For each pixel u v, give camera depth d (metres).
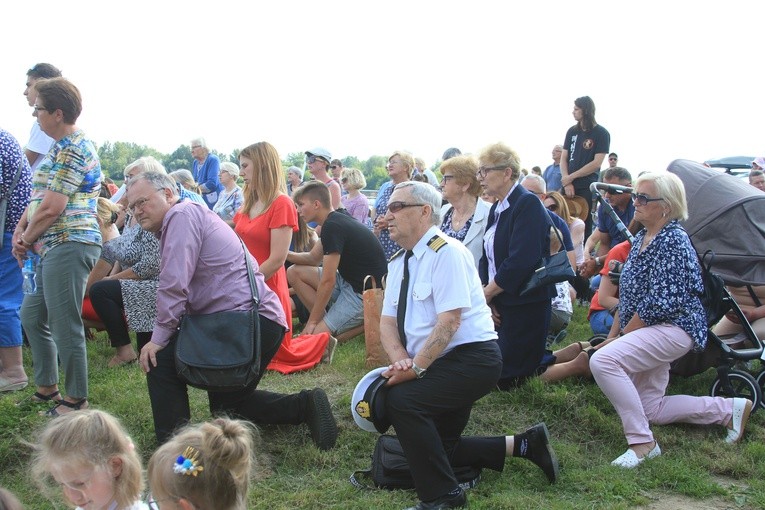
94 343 7.01
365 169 28.39
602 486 4.32
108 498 2.74
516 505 4.04
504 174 5.38
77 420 2.74
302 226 7.83
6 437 4.68
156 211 4.28
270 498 4.15
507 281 5.26
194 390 5.51
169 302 4.21
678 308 4.79
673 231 4.85
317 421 4.66
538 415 5.23
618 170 7.68
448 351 3.98
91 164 4.85
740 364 6.12
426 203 3.96
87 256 4.87
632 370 4.82
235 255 4.43
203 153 12.82
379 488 4.27
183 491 2.49
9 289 5.56
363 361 6.26
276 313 4.62
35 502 4.14
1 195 5.41
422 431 3.85
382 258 6.88
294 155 16.27
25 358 6.53
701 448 4.90
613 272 5.92
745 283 5.88
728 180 6.14
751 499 4.25
